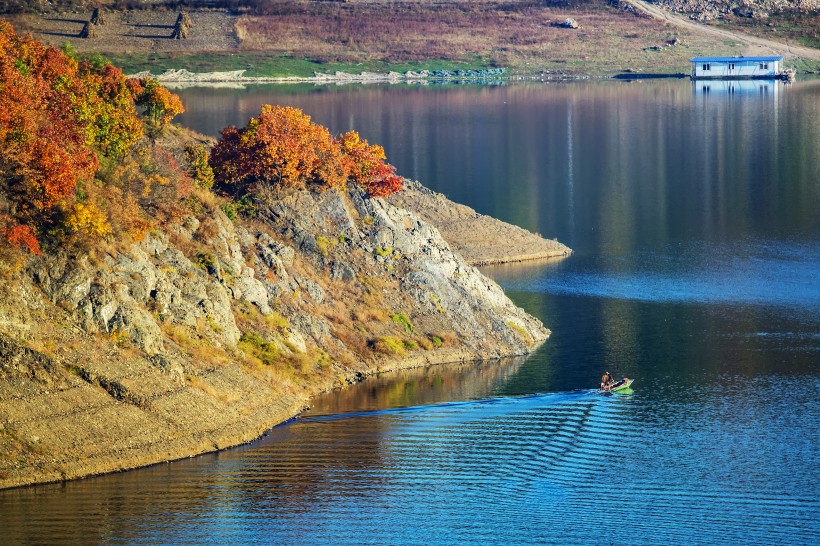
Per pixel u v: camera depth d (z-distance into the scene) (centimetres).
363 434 16462
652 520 13825
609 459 15688
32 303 15788
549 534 13412
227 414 16312
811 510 14100
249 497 14050
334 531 13300
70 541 12769
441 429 16688
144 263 17550
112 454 14700
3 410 14388
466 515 13788
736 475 15225
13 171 16450
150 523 13275
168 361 16350
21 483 13925
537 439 16388
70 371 15325
